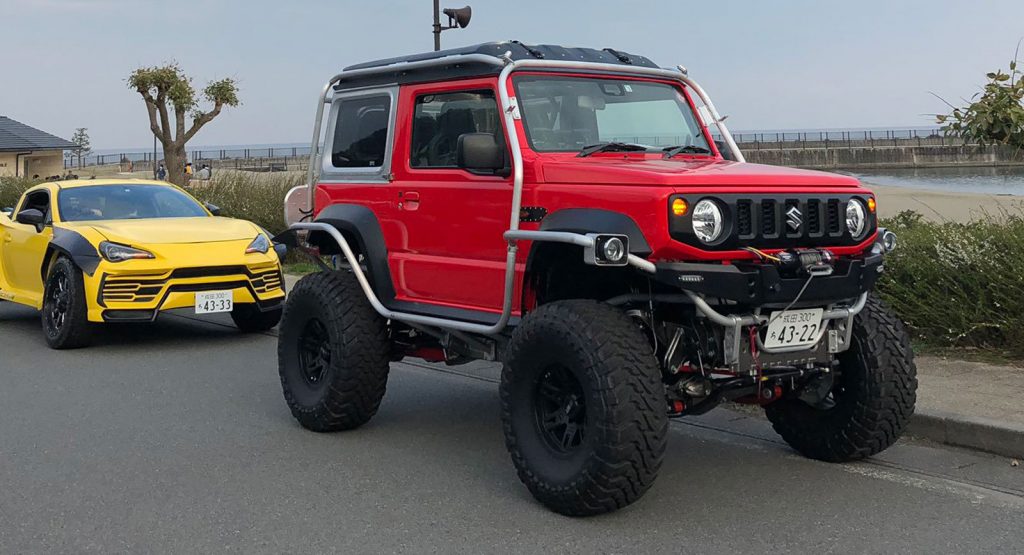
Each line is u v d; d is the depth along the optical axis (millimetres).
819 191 4902
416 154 5934
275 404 7383
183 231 9812
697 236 4516
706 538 4461
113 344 10062
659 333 4965
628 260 4422
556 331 4617
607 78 5766
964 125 8422
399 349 6570
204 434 6484
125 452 6055
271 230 17047
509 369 4898
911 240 9109
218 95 28406
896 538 4441
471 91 5574
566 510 4711
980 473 5418
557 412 4848
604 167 4793
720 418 6793
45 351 9648
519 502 5027
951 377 7066
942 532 4516
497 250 5316
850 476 5391
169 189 11250
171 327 11211
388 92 6152
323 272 6520
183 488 5316
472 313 5512
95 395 7691
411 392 7824
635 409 4410
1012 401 6320
